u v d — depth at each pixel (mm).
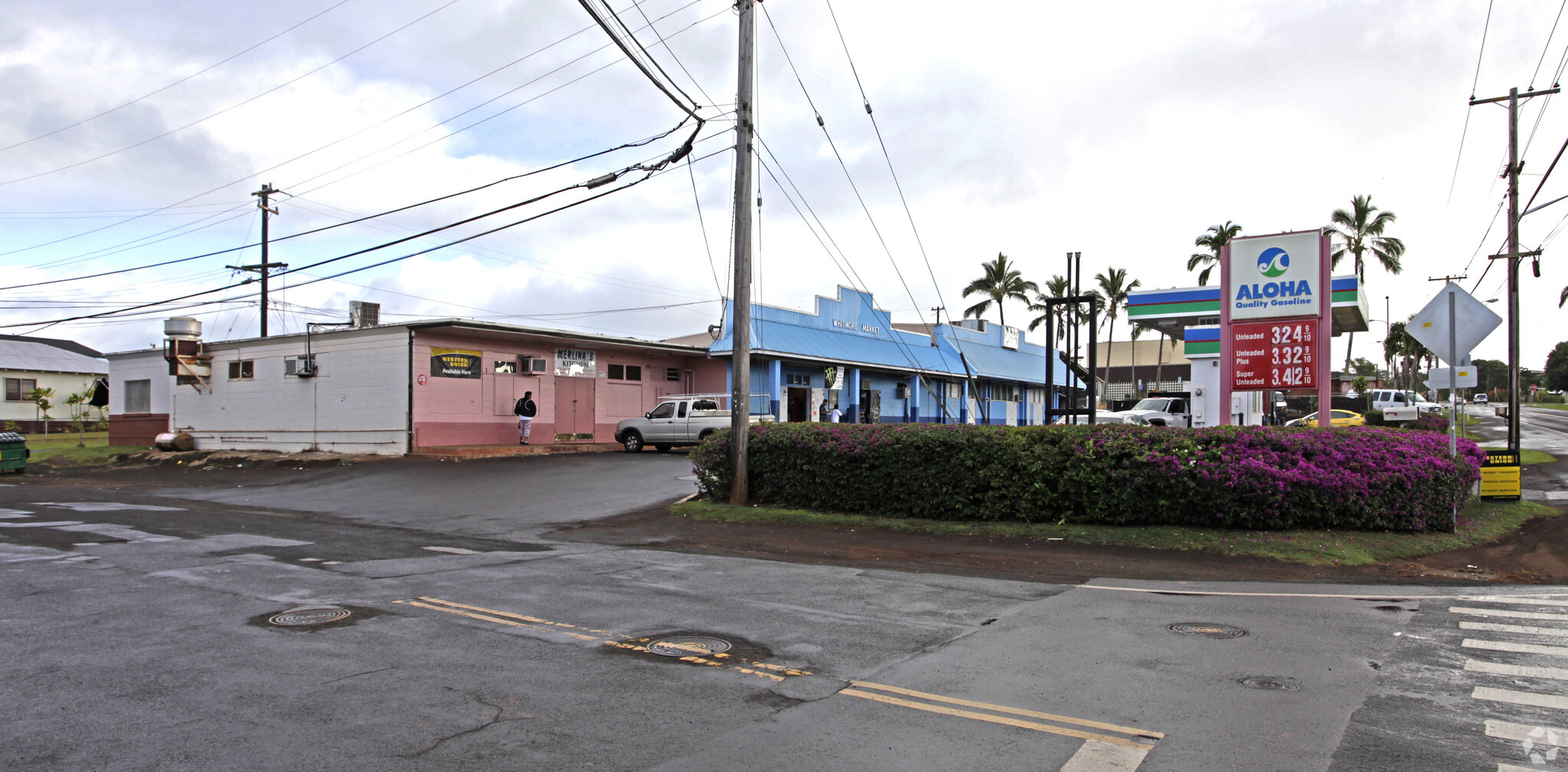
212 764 4113
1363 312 22875
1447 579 9430
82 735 4461
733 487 15016
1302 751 4371
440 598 7953
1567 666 5887
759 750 4363
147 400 33031
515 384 28266
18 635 6488
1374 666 5895
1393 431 13219
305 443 27625
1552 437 34812
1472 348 12547
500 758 4215
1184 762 4238
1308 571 9797
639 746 4395
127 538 11766
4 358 48094
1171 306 26562
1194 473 11422
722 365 34344
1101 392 64875
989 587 8758
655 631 6773
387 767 4090
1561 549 11039
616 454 26406
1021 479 12570
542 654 6078
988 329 49531
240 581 8703
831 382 35500
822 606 7773
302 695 5121
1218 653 6230
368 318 30766
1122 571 9859
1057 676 5656
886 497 13578
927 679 5562
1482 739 4520
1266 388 13664
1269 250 13680
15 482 23672
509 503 16609
